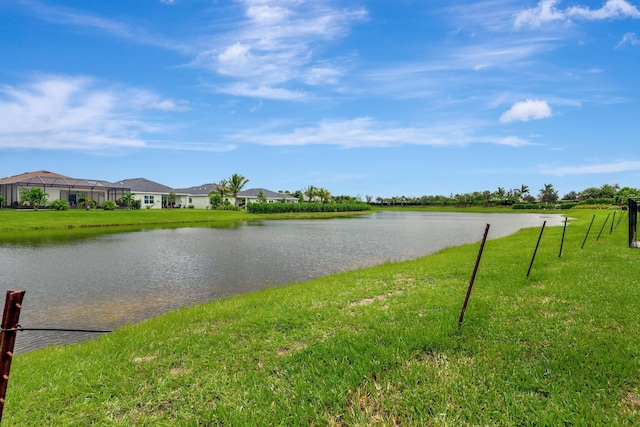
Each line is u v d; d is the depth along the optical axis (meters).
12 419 3.60
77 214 41.84
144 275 13.42
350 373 4.20
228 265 15.46
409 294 7.89
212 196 76.50
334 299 7.88
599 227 25.25
